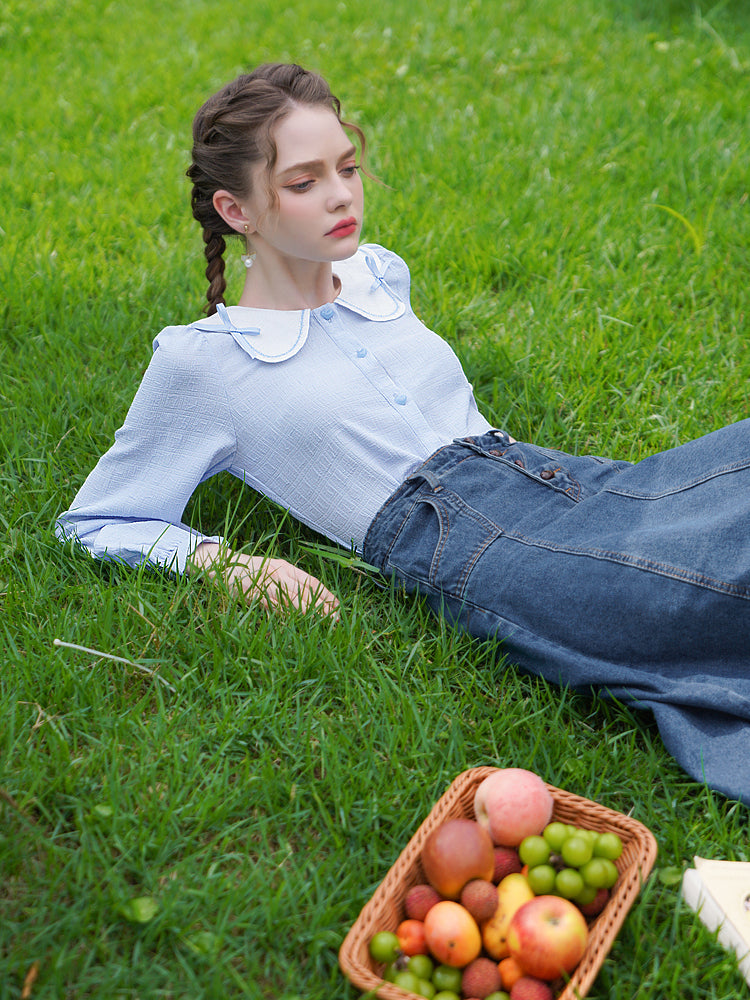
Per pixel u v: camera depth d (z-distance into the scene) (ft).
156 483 8.04
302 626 7.66
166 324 11.82
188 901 5.82
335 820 6.39
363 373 8.08
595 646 6.88
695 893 5.74
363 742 6.86
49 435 9.87
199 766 6.57
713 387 10.75
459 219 13.91
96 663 7.29
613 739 6.89
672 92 17.94
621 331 11.71
